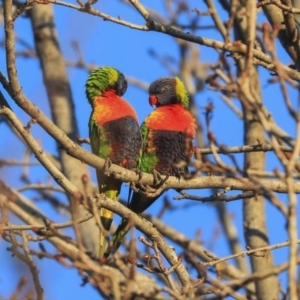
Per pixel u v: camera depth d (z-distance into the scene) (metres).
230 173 8.32
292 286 6.90
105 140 12.75
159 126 13.08
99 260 9.97
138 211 12.30
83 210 14.11
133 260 8.95
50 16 15.45
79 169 14.43
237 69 13.44
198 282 9.71
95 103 13.18
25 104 9.59
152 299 9.50
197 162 8.56
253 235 13.80
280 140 12.05
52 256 9.40
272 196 7.29
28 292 9.06
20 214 14.61
